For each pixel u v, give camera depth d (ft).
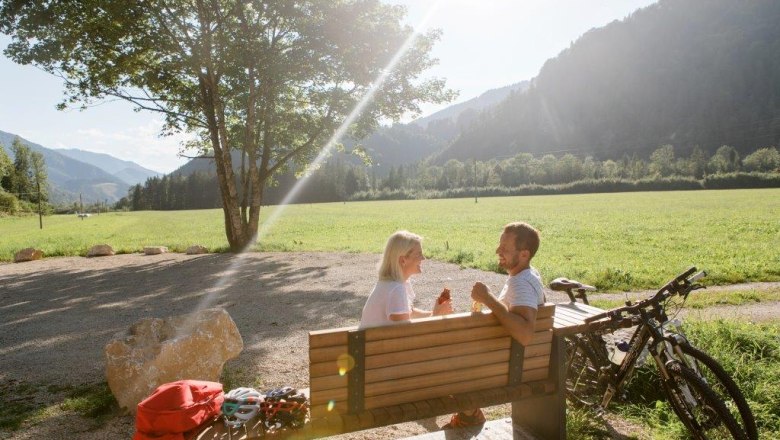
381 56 70.74
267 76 65.10
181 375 17.08
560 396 12.48
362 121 75.97
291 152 78.59
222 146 71.26
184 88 70.90
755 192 298.97
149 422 10.21
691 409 12.67
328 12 66.18
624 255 57.98
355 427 10.41
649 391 16.40
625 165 587.68
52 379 20.51
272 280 46.32
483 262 50.93
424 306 34.06
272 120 76.64
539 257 57.31
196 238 112.68
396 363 10.68
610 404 15.99
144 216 312.71
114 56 65.10
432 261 55.98
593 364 15.19
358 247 74.74
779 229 84.64
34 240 119.65
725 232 83.10
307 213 232.73
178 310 34.45
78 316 33.40
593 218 131.23
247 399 10.90
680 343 12.63
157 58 69.77
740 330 21.01
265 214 236.22
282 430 10.22
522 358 12.01
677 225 100.63
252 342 25.31
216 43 66.13
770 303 31.48
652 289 38.09
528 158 619.67
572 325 12.65
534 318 11.47
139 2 60.44
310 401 10.27
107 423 15.81
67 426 15.72
